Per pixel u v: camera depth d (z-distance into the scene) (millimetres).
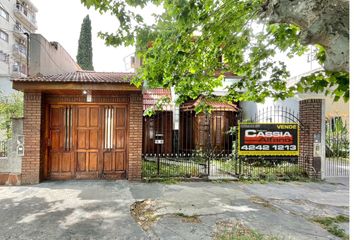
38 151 7422
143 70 4793
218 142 12539
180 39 4121
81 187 7016
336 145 12398
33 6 32156
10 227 4352
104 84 7207
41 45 8336
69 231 4234
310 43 2305
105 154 8086
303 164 8773
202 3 3826
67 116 7992
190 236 4125
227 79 12680
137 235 4141
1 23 25719
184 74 5418
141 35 4273
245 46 5215
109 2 3988
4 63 26156
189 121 13141
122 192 6586
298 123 8875
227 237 4035
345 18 2049
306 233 4289
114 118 8133
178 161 10352
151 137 12492
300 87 4188
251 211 5363
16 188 6859
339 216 5156
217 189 7129
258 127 8789
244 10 4168
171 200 6023
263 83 5352
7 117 10594
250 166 9141
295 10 2332
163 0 3924
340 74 3205
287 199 6281
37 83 7000
